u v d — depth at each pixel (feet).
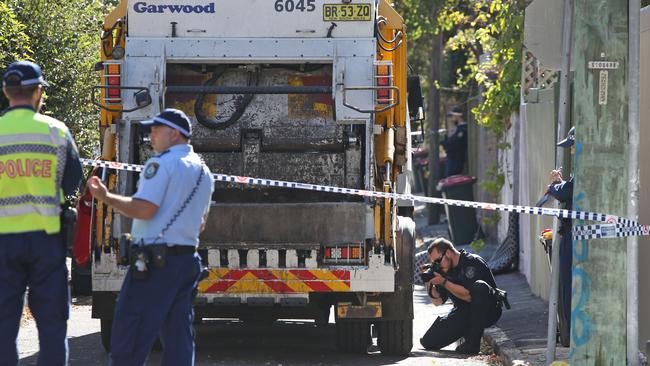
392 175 118.01
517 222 212.43
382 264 111.34
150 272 78.74
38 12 165.58
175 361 80.53
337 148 121.19
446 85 383.86
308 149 121.49
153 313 78.95
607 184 88.79
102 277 110.32
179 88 118.62
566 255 114.93
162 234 79.10
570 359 90.33
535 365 108.78
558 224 106.73
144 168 80.12
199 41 117.08
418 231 323.16
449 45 301.22
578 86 89.51
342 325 122.31
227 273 111.34
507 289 187.42
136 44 116.47
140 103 114.83
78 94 170.91
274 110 121.19
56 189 80.94
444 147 346.74
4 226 79.77
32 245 79.87
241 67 121.19
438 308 172.35
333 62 116.16
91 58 171.63
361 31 116.88
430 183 342.44
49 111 161.07
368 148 114.93
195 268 80.59
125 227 110.11
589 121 89.10
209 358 117.29
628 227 89.45
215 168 121.49
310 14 116.98
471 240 283.18
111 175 113.39
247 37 117.50
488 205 104.42
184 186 79.82
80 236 110.01
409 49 385.91
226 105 120.98
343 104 115.65
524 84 170.60
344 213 111.34
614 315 88.94
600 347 88.99
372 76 116.06
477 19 232.53
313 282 111.34
